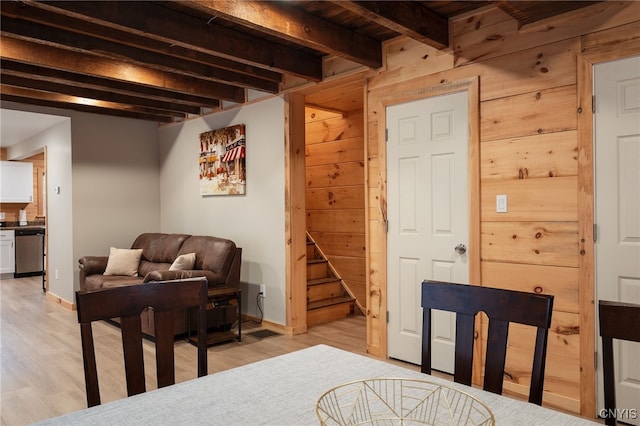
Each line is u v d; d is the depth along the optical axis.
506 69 2.96
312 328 4.68
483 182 3.08
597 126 2.59
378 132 3.71
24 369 3.45
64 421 1.08
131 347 1.46
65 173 5.79
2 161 8.34
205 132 5.53
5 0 2.72
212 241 4.63
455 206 3.24
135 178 6.20
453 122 3.24
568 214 2.71
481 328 3.07
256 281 4.87
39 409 2.78
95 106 5.23
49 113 5.43
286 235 4.50
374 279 3.80
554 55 2.75
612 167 2.54
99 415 1.12
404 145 3.54
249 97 4.89
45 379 3.26
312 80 4.09
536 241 2.84
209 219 5.54
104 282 4.82
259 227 4.82
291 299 4.46
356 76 3.88
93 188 5.79
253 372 1.39
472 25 3.12
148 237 5.63
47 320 4.97
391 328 3.67
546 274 2.80
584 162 2.63
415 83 3.46
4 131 6.53
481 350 3.07
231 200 5.20
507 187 2.97
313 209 5.85
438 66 3.32
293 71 3.86
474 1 2.96
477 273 3.10
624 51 2.48
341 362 1.47
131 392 1.44
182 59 3.84
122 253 5.34
